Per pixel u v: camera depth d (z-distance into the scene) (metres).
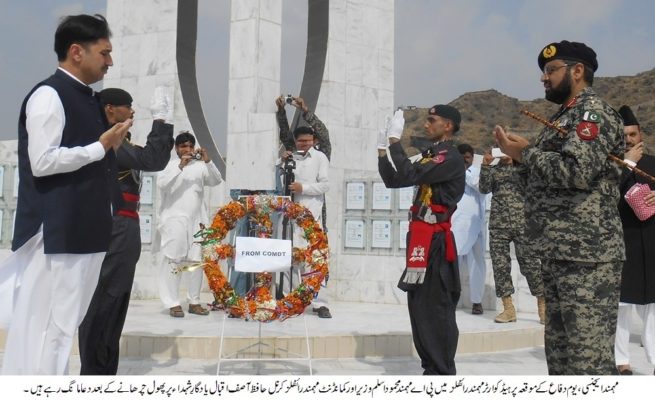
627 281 5.40
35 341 3.11
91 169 3.24
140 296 8.88
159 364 5.51
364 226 9.19
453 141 5.03
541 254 3.54
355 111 9.86
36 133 3.03
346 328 6.52
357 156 9.84
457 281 4.80
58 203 3.10
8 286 3.22
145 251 8.98
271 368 5.50
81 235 3.16
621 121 3.52
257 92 8.05
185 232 7.20
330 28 9.68
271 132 7.09
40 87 3.18
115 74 9.90
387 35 10.33
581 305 3.38
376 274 9.05
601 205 3.43
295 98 7.68
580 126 3.36
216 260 5.21
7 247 8.87
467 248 7.98
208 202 9.64
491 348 6.57
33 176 3.14
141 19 9.77
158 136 4.53
